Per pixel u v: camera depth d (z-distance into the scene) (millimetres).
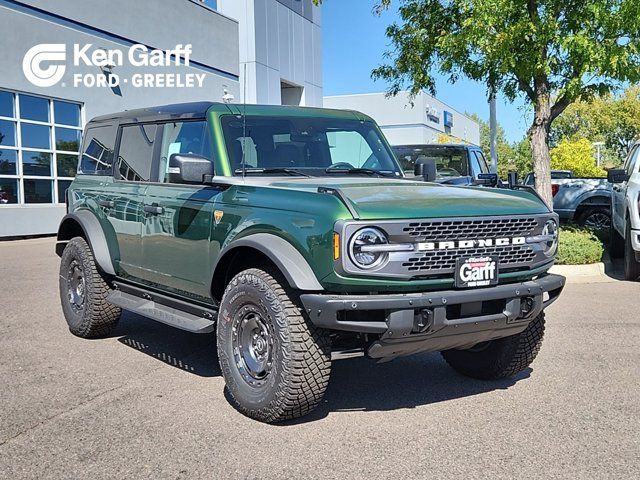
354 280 3947
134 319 7695
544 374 5500
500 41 9961
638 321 7488
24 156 17344
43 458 3824
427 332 4082
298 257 4145
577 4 10398
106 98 19797
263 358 4363
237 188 4801
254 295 4297
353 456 3844
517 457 3820
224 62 25953
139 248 5871
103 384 5199
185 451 3916
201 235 5016
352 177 5473
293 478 3562
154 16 21844
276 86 30000
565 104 11414
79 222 6594
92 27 19203
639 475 3578
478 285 4270
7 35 16594
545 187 11609
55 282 10133
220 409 4629
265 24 29016
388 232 3992
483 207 4398
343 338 4445
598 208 15117
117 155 6531
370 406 4730
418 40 12188
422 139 57500
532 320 4672
